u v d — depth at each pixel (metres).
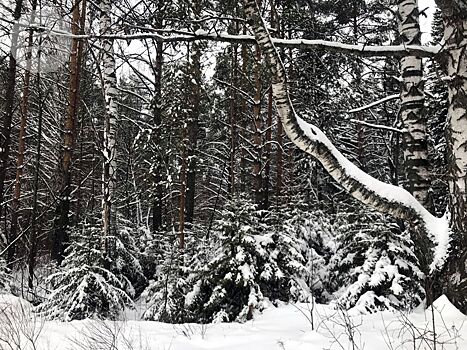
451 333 3.51
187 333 5.49
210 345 4.98
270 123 12.62
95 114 16.08
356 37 8.34
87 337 5.22
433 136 12.30
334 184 15.25
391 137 12.38
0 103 15.34
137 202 16.61
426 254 4.16
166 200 16.72
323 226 10.62
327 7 8.74
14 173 18.31
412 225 4.24
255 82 11.73
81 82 15.11
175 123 10.72
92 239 8.62
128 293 9.62
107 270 8.27
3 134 12.24
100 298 8.02
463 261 3.79
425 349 3.40
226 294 7.75
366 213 7.51
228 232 8.01
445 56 3.97
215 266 7.98
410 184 5.18
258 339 4.89
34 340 5.25
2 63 12.08
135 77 16.34
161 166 12.48
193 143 15.88
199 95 12.75
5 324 5.50
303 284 8.43
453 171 3.91
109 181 8.66
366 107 5.64
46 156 16.19
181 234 9.99
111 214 10.11
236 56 11.77
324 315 5.84
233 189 12.15
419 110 5.24
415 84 5.27
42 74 13.11
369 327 4.57
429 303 4.21
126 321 6.33
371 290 6.73
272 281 7.99
